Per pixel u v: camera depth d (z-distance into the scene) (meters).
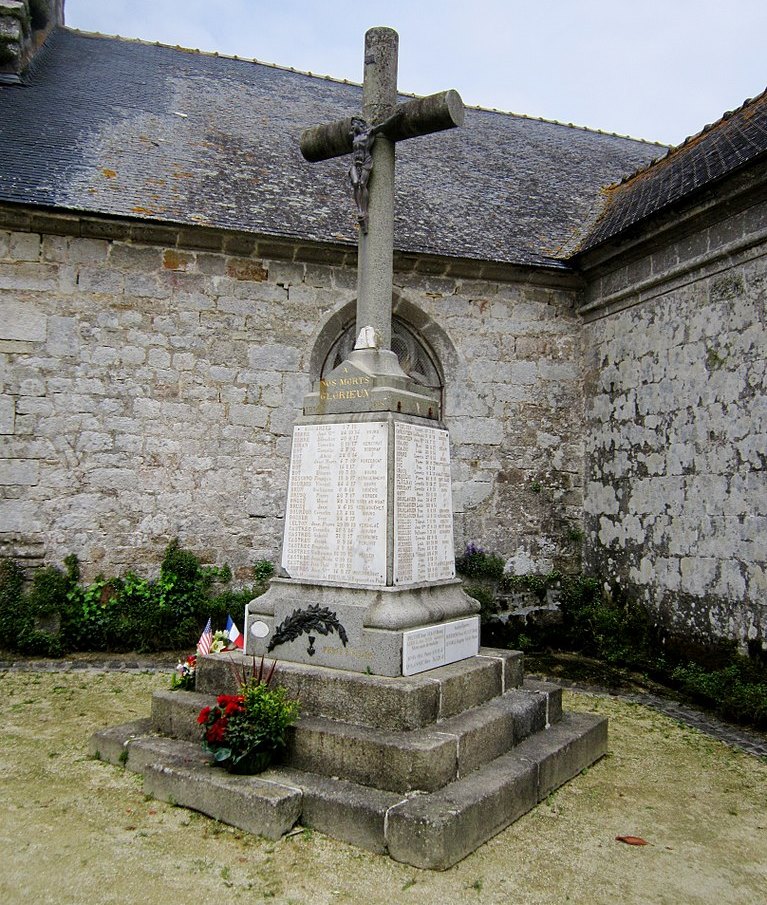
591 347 10.05
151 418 8.63
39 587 8.02
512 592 9.68
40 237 8.42
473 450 9.72
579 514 10.09
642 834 4.04
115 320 8.59
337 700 4.34
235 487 8.85
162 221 8.45
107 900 3.18
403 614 4.51
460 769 4.09
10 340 8.27
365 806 3.70
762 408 7.14
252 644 4.94
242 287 9.02
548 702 5.07
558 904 3.30
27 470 8.23
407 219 9.98
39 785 4.33
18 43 11.04
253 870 3.46
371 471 4.73
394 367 5.05
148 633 8.15
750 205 7.42
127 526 8.47
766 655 6.91
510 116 15.16
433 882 3.41
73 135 9.77
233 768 4.10
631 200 10.20
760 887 3.53
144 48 13.92
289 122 11.95
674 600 8.23
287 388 9.09
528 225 10.66
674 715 6.55
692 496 8.05
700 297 8.08
